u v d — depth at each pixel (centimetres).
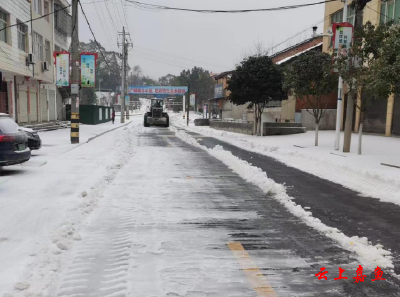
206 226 511
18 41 2022
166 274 357
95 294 316
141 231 482
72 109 1564
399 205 641
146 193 701
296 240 461
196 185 789
